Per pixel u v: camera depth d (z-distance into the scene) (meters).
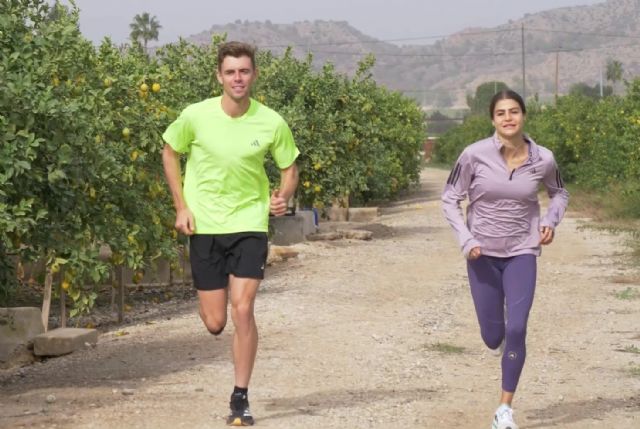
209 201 8.86
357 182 26.36
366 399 10.13
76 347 12.74
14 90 10.74
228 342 12.79
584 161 43.88
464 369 11.72
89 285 17.48
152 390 10.32
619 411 9.96
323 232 26.84
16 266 15.15
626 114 36.00
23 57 12.52
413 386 10.79
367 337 13.37
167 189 16.19
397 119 45.53
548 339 13.73
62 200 11.70
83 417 9.21
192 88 21.20
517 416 9.74
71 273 13.30
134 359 11.95
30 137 10.73
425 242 25.94
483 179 9.05
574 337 13.84
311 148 24.55
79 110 12.28
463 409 9.89
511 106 8.98
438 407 9.91
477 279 9.25
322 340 13.01
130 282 18.80
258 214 8.91
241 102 8.84
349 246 24.59
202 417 9.21
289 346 12.56
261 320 14.34
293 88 25.64
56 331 13.01
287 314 14.84
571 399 10.41
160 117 15.55
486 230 9.12
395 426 9.20
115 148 14.33
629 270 20.47
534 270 9.10
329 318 14.66
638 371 11.70
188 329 13.97
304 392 10.32
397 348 12.74
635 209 31.70
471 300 16.73
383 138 41.12
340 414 9.51
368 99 27.05
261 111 8.92
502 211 9.09
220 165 8.80
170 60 21.48
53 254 12.65
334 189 25.69
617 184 36.28
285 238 24.50
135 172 14.95
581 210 34.50
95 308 17.09
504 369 8.95
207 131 8.82
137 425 8.95
